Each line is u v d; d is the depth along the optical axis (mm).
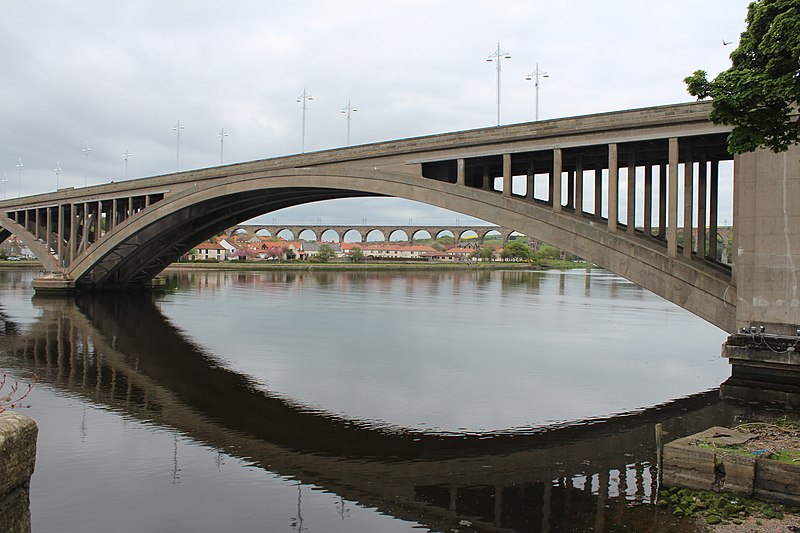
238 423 21203
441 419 21656
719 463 14156
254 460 17609
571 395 24984
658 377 28500
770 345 21531
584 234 27906
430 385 26656
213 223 62562
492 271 168125
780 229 21734
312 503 14656
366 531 13109
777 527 12422
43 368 29969
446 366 30688
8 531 4324
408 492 15266
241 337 40031
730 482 13992
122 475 16391
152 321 47531
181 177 52344
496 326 46344
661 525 12914
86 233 62438
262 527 13383
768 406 22000
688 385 26875
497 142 31422
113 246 57375
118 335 40344
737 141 16938
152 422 21281
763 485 13656
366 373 29016
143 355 33500
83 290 66000
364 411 22688
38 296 62875
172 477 16297
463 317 52344
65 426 20734
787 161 21562
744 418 20953
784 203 21656
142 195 56406
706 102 24547
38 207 67750
